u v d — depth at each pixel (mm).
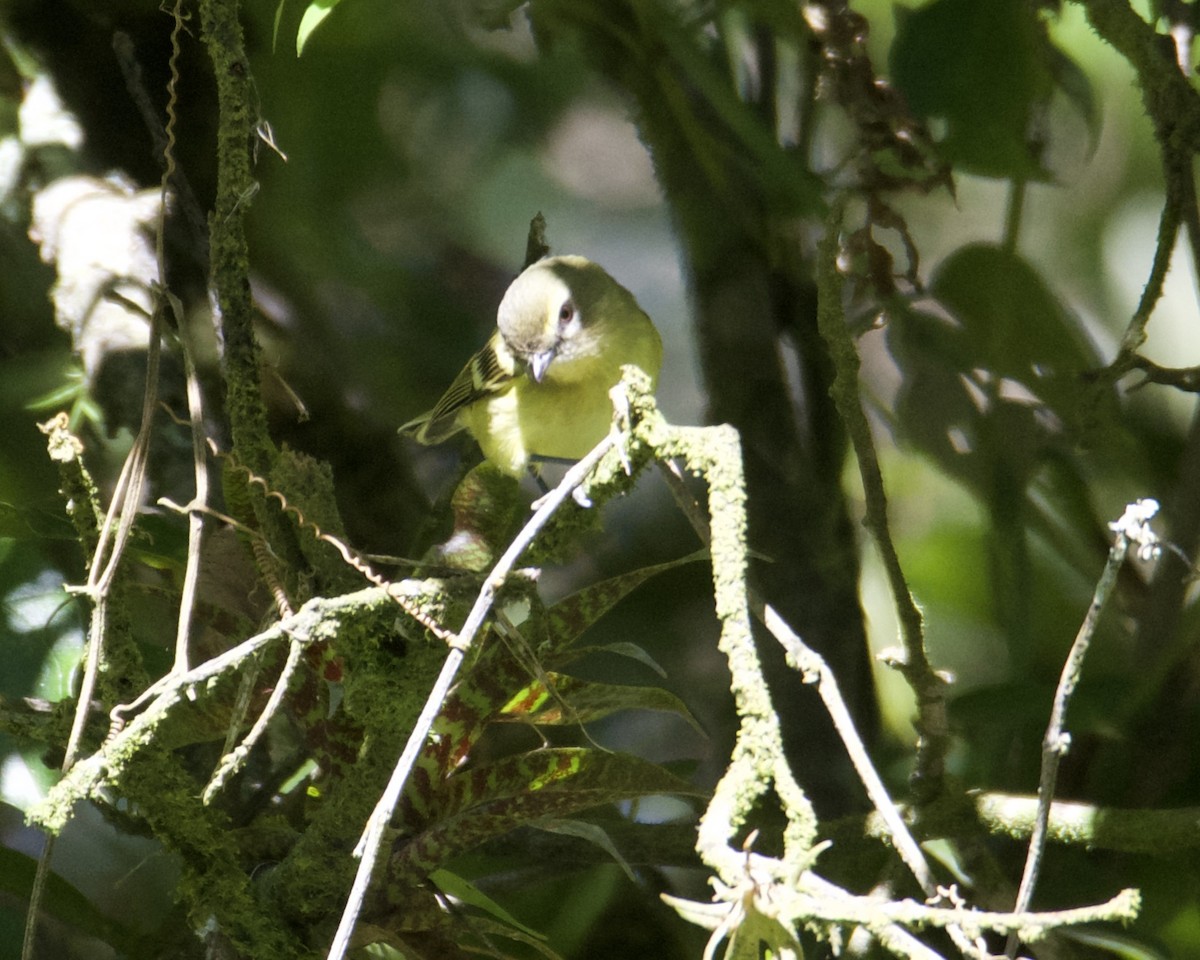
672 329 13297
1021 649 7547
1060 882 6922
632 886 7258
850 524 8297
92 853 8461
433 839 4840
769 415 8133
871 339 11594
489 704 4961
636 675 9234
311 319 9445
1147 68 6391
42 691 5973
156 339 4863
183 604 4559
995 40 7566
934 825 5664
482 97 11352
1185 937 7105
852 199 7750
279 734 6738
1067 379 7820
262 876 5074
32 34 8281
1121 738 7297
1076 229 11961
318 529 4676
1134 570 8055
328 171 9719
